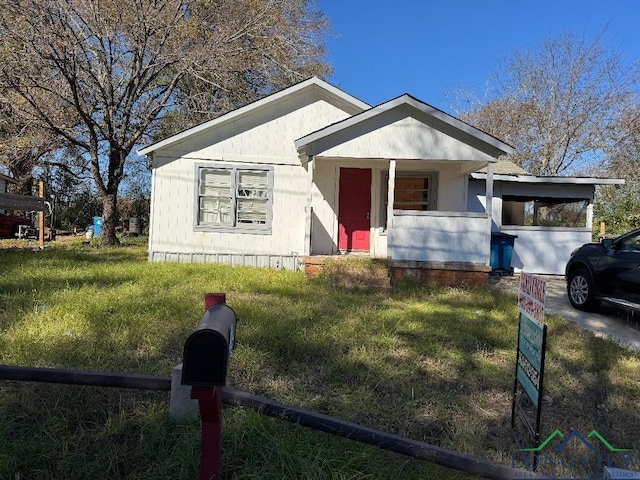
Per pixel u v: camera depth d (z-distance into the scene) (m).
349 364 4.07
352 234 11.42
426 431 3.09
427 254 9.48
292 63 18.73
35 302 5.73
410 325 5.58
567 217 13.27
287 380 3.76
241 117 10.87
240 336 4.65
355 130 9.46
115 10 13.67
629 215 19.09
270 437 2.66
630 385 4.04
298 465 2.46
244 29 16.77
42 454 2.53
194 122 17.59
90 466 2.46
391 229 9.50
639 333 6.19
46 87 13.09
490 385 3.90
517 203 13.41
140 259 11.23
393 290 8.19
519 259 12.86
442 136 9.45
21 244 15.80
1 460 2.41
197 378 1.87
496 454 2.79
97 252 12.83
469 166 10.52
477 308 7.05
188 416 2.85
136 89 14.88
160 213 10.77
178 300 6.12
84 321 4.89
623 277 6.62
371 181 11.48
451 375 4.06
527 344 2.92
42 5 12.05
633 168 24.97
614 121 26.19
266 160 10.95
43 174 26.09
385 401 3.45
